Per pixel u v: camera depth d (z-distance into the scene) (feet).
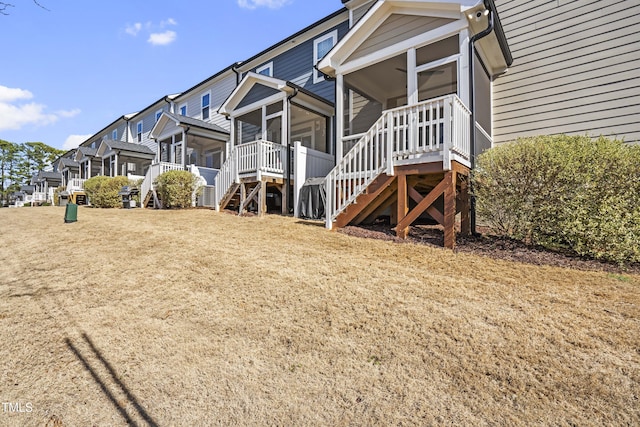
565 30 24.09
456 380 7.73
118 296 13.25
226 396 7.52
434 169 18.33
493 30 20.77
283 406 7.16
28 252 20.59
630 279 13.05
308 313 11.24
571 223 15.37
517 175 16.74
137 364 8.75
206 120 62.18
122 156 69.36
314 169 33.91
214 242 20.90
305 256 17.34
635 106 21.43
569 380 7.48
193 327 10.67
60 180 115.65
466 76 20.95
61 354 9.23
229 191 35.60
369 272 14.65
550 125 24.53
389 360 8.62
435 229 23.11
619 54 22.09
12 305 12.56
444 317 10.43
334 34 41.98
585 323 9.75
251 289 13.33
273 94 36.52
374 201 22.58
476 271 14.44
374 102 33.14
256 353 9.17
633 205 14.75
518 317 10.24
